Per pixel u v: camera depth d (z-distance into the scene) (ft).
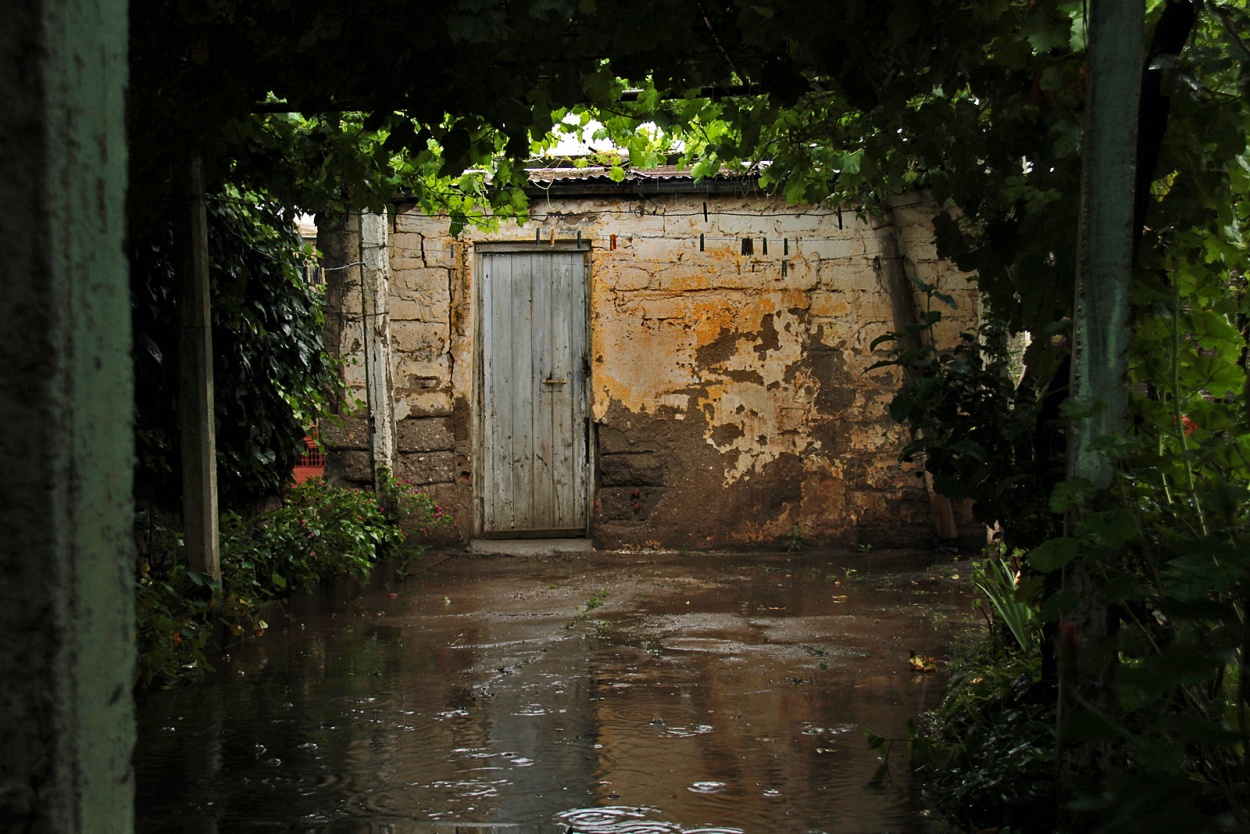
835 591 28.96
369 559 30.40
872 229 37.65
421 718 16.16
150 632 18.04
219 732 15.44
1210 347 10.58
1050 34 10.41
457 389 38.04
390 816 11.75
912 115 12.83
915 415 12.11
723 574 32.58
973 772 11.43
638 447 38.14
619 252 38.22
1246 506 8.75
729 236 38.06
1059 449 11.41
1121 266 8.79
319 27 13.23
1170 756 6.85
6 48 3.28
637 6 11.99
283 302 27.43
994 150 12.11
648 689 17.94
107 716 3.55
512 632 23.57
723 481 38.04
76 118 3.41
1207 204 10.91
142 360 21.40
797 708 16.52
